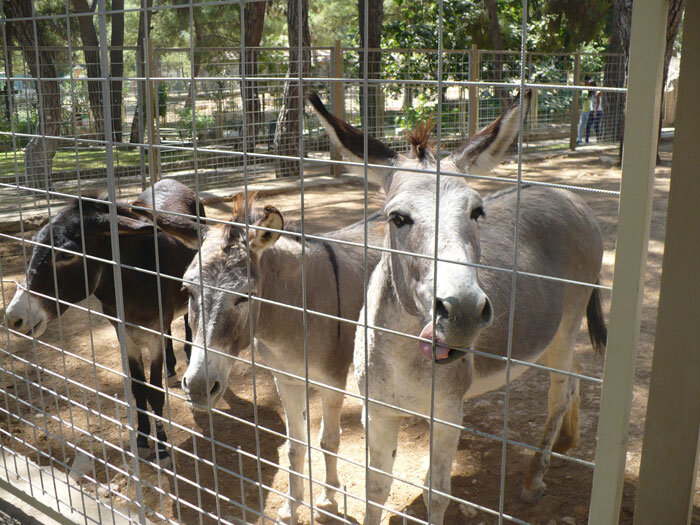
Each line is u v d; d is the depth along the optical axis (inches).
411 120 546.6
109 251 147.9
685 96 58.7
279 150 484.4
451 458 100.9
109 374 192.2
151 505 130.7
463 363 96.9
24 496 118.2
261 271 111.9
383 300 94.1
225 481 141.1
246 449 154.3
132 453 94.0
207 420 168.4
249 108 507.5
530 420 161.5
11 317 136.1
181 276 161.8
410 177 85.3
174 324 238.1
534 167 525.3
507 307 116.6
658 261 273.1
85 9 511.8
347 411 169.8
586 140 632.4
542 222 137.3
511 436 155.0
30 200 377.1
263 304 113.6
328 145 496.1
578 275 141.9
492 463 144.7
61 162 426.0
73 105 88.2
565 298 137.6
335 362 125.8
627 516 123.1
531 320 123.6
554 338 133.0
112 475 140.9
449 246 74.0
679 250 61.7
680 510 67.1
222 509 130.0
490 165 91.5
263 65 580.7
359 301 131.3
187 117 500.1
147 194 187.9
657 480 67.7
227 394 182.9
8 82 101.9
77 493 118.8
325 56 515.2
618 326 49.9
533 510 127.7
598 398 171.5
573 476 139.2
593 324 150.2
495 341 114.3
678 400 64.7
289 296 117.9
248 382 189.3
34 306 137.9
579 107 623.8
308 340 120.4
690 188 59.9
